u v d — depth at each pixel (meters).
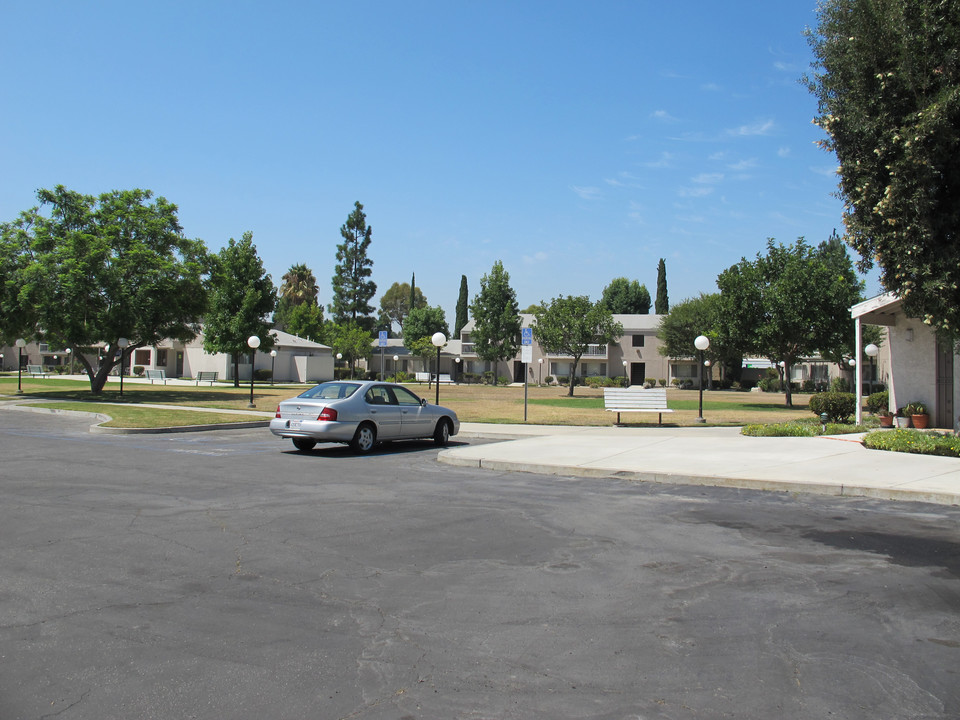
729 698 3.83
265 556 6.51
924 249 11.47
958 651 4.48
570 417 25.30
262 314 53.12
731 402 41.44
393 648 4.46
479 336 65.19
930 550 6.91
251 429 20.45
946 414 18.36
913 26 11.07
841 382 51.66
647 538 7.36
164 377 50.28
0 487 9.85
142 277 32.16
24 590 5.47
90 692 3.83
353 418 14.20
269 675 4.06
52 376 58.97
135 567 6.11
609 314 47.59
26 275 30.11
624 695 3.86
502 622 4.92
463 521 8.09
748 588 5.71
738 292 36.19
